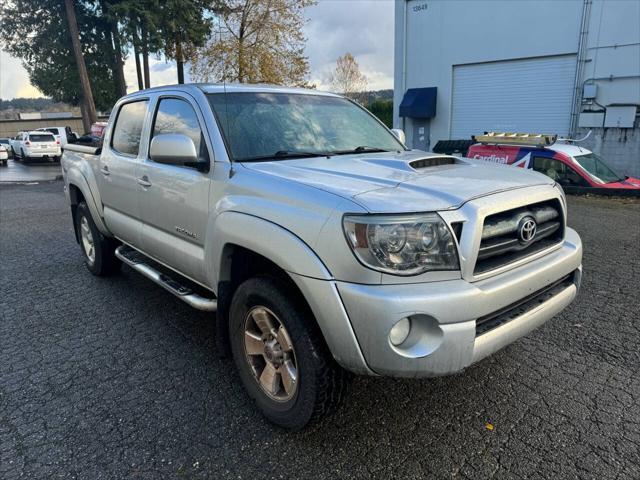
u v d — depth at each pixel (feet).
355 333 6.96
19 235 25.41
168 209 11.26
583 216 27.40
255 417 9.14
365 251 6.82
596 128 47.24
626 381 10.17
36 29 89.81
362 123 13.05
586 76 46.83
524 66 50.65
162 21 86.94
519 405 9.40
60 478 7.63
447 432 8.63
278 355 8.51
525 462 7.84
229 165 9.49
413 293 6.78
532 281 8.07
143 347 12.05
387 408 9.36
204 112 10.45
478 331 7.38
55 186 51.06
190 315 14.03
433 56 56.65
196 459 8.03
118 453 8.20
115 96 97.86
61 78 93.09
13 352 11.87
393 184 7.93
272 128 10.85
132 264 13.65
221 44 80.84
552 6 47.47
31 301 15.26
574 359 11.10
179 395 9.91
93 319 13.79
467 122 55.93
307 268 7.28
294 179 8.30
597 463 7.79
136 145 13.14
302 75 84.48
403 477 7.55
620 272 17.19
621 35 44.24
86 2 88.17
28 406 9.56
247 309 8.86
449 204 7.27
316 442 8.39
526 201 8.19
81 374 10.78
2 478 7.62
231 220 8.77
